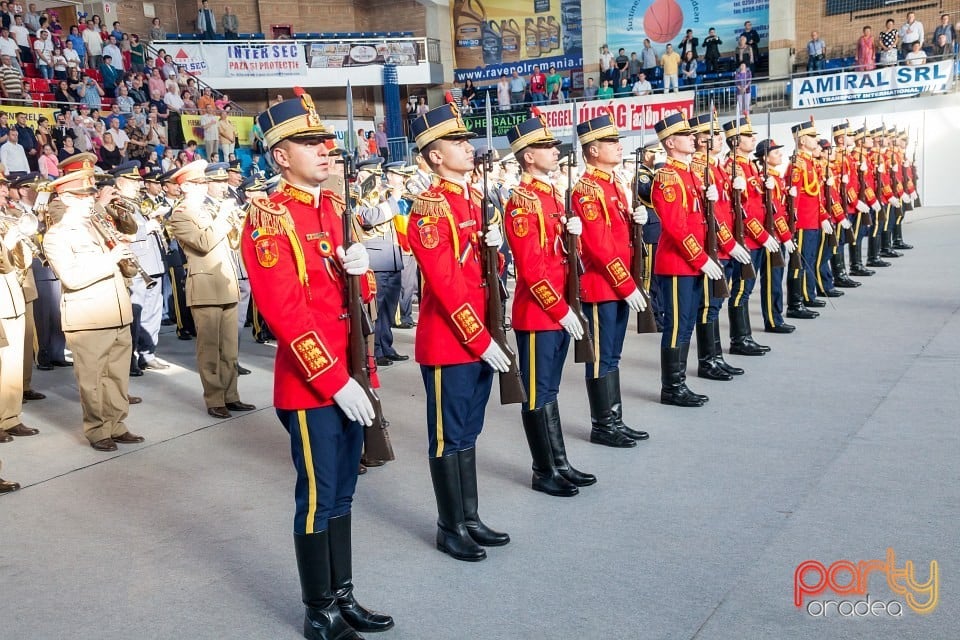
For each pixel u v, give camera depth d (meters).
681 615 2.90
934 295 8.57
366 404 2.73
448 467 3.43
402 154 19.97
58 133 13.32
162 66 17.53
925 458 4.18
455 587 3.19
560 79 21.16
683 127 5.35
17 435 5.42
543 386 4.02
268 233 2.65
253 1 21.92
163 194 7.99
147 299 7.07
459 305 3.30
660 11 21.25
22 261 5.47
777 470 4.16
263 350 7.89
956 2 18.84
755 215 6.64
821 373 5.90
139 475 4.61
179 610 3.13
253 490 4.32
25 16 15.70
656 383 5.94
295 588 3.28
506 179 10.56
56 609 3.17
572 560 3.35
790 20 19.95
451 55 23.39
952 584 3.02
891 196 11.17
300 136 2.71
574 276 4.04
